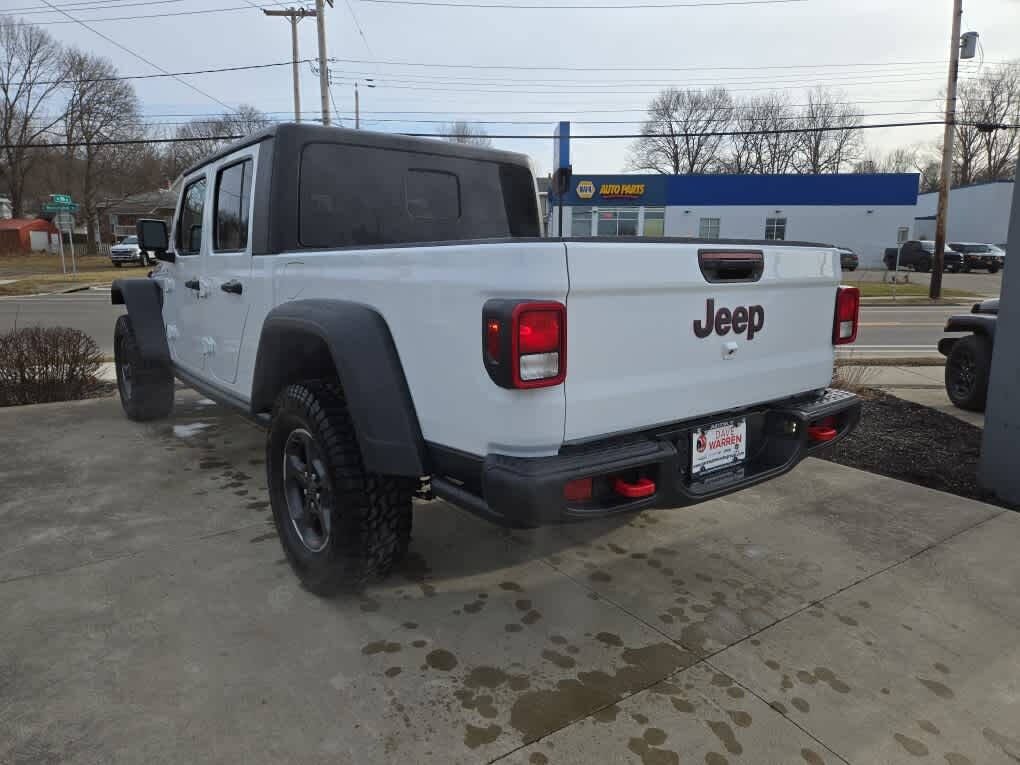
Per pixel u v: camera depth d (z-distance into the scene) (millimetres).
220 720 2037
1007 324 3846
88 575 2934
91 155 53250
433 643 2469
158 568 3008
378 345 2387
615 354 2148
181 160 62625
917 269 35625
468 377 2102
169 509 3688
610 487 2205
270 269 3141
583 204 38375
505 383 1936
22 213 56281
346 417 2621
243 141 3420
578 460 2066
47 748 1909
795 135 61594
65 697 2131
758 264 2555
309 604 2730
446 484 2291
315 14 23859
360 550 2584
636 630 2576
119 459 4543
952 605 2775
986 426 4047
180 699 2129
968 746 1986
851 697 2199
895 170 74562
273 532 3404
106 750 1906
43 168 54969
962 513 3719
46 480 4129
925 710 2141
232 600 2748
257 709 2090
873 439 5152
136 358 5078
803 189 37719
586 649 2445
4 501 3779
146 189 62094
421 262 2229
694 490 2432
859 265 38281
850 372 7152
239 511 3666
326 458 2570
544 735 2002
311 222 3266
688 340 2363
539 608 2730
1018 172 3715
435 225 3781
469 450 2164
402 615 2662
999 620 2666
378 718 2062
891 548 3295
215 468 4371
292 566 2893
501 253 1963
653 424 2301
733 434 2676
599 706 2137
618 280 2076
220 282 3699
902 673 2330
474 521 3598
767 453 2838
